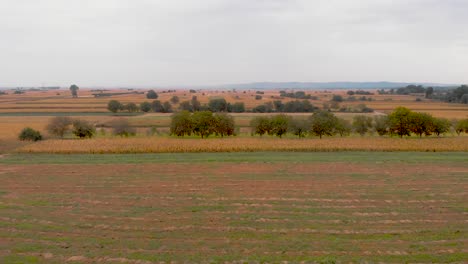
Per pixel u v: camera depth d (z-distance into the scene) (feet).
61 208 74.54
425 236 58.23
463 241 56.18
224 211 72.43
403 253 51.78
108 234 59.77
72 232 60.75
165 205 76.69
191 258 50.37
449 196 82.89
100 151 148.56
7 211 72.43
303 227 62.85
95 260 49.96
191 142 166.40
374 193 85.66
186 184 95.35
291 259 50.03
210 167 117.39
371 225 63.77
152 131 230.68
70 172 111.04
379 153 143.84
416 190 88.28
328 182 96.78
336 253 51.85
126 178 102.53
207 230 61.57
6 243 55.98
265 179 100.53
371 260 49.57
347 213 70.69
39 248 54.08
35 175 106.83
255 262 49.14
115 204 77.51
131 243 55.83
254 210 72.95
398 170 111.86
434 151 149.28
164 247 54.29
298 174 106.63
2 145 171.32
